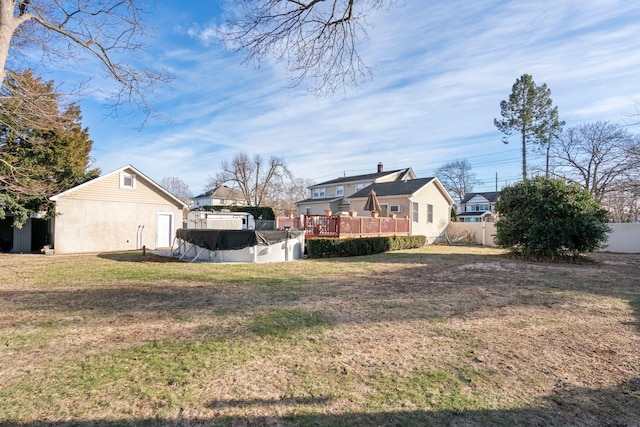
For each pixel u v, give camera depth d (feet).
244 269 30.04
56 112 30.27
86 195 47.67
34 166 42.11
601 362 10.16
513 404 7.78
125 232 51.80
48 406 7.57
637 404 7.80
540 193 37.99
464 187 157.79
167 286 21.93
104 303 17.24
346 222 45.32
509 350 11.09
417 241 57.77
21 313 15.31
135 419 7.09
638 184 54.44
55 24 22.80
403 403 7.80
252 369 9.57
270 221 83.61
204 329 13.10
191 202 160.76
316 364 9.95
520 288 21.25
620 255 43.75
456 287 21.63
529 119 87.66
